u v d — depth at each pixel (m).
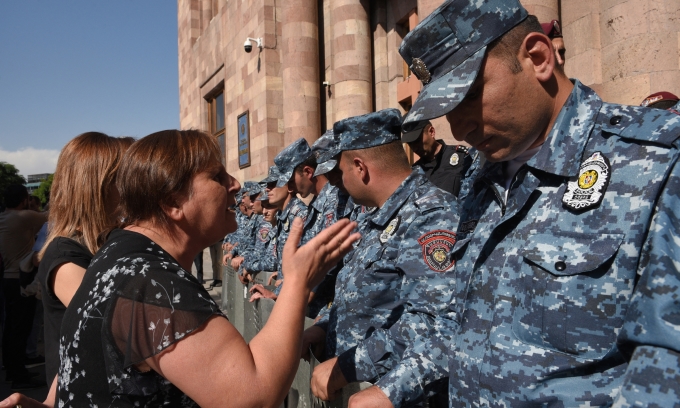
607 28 3.63
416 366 1.47
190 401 1.18
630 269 0.98
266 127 8.84
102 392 1.13
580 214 1.08
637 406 0.81
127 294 1.15
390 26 7.07
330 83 7.90
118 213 1.46
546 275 1.09
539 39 1.16
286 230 4.32
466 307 1.31
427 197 1.83
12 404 1.56
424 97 1.17
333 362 1.80
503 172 1.34
